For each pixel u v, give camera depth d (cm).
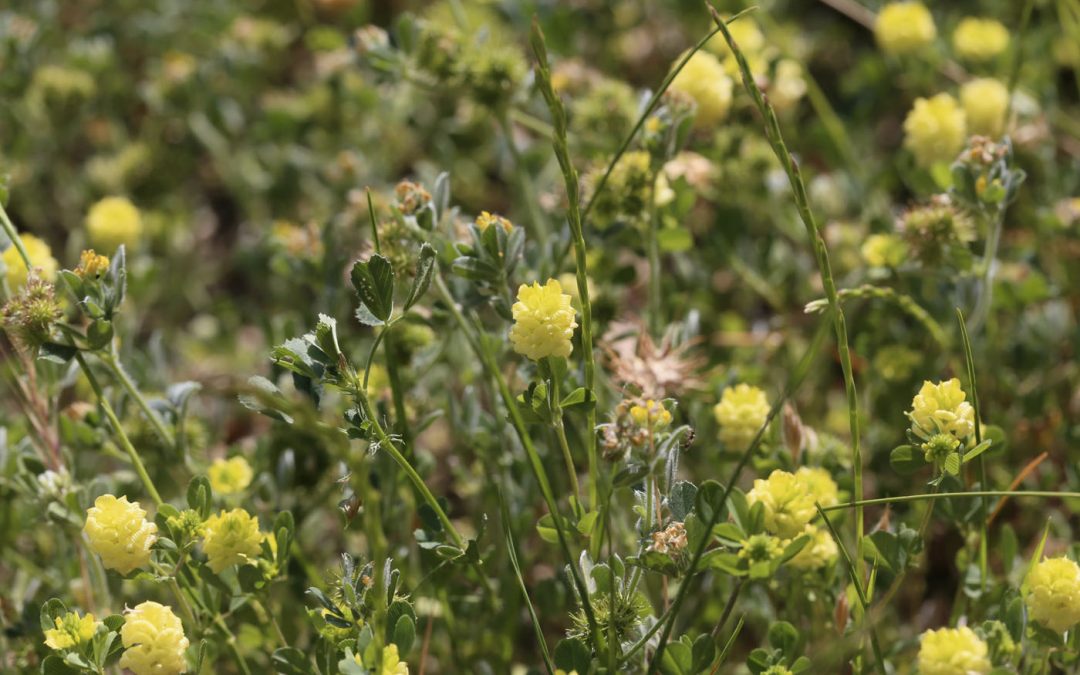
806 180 90
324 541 84
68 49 110
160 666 70
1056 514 82
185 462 77
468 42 83
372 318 70
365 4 108
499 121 84
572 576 71
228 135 108
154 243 100
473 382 82
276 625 72
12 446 79
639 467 70
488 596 77
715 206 94
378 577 67
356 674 69
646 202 79
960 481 73
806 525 71
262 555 72
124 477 80
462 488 81
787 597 75
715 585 78
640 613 71
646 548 70
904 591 83
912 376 82
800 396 87
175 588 72
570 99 89
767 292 89
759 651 71
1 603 78
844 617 73
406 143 104
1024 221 89
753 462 76
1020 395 83
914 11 91
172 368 94
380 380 79
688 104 78
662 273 87
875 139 104
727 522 69
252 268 95
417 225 75
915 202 87
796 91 89
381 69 83
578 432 79
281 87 115
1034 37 97
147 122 108
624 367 76
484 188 100
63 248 103
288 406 66
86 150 112
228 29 111
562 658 70
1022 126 89
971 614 75
